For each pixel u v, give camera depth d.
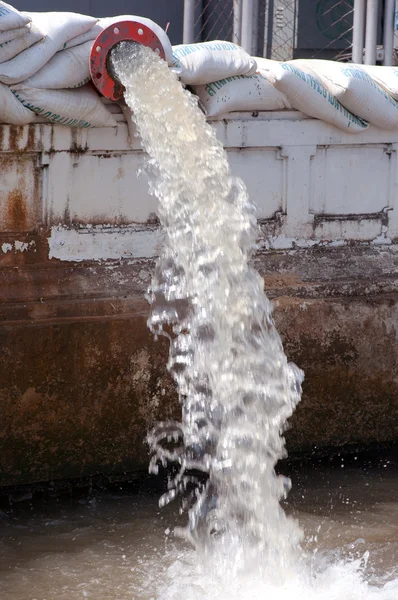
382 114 6.21
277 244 6.18
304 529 5.35
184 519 5.46
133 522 5.41
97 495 5.73
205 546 5.18
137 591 4.70
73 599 4.61
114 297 5.65
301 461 6.24
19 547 5.09
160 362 5.69
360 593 4.71
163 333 5.68
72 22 5.27
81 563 4.95
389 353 6.33
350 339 6.20
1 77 5.08
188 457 5.77
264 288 6.04
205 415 5.69
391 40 7.50
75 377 5.51
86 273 5.65
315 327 6.08
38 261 5.57
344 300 6.17
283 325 5.98
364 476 6.09
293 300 6.02
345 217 6.38
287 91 5.95
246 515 5.51
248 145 6.00
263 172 6.10
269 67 6.00
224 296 5.56
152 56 5.38
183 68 5.62
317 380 6.15
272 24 8.03
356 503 5.69
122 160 5.69
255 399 5.70
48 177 5.51
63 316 5.51
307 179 6.21
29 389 5.42
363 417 6.35
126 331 5.59
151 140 5.41
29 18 5.04
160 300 5.71
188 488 5.75
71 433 5.58
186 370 5.70
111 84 5.39
